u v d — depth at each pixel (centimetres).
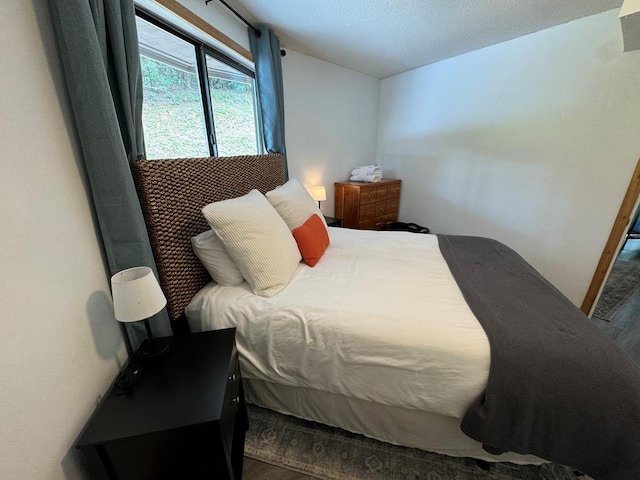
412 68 318
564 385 83
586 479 105
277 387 125
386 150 380
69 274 86
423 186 339
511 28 208
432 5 176
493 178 264
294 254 147
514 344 91
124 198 98
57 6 78
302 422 131
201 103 186
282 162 241
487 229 278
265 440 122
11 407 65
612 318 215
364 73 338
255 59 218
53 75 82
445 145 304
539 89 219
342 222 346
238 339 118
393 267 154
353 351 104
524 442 90
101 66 86
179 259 125
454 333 97
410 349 97
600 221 200
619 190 188
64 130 86
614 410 79
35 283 74
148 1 129
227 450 83
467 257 169
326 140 318
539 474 108
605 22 179
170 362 97
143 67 142
